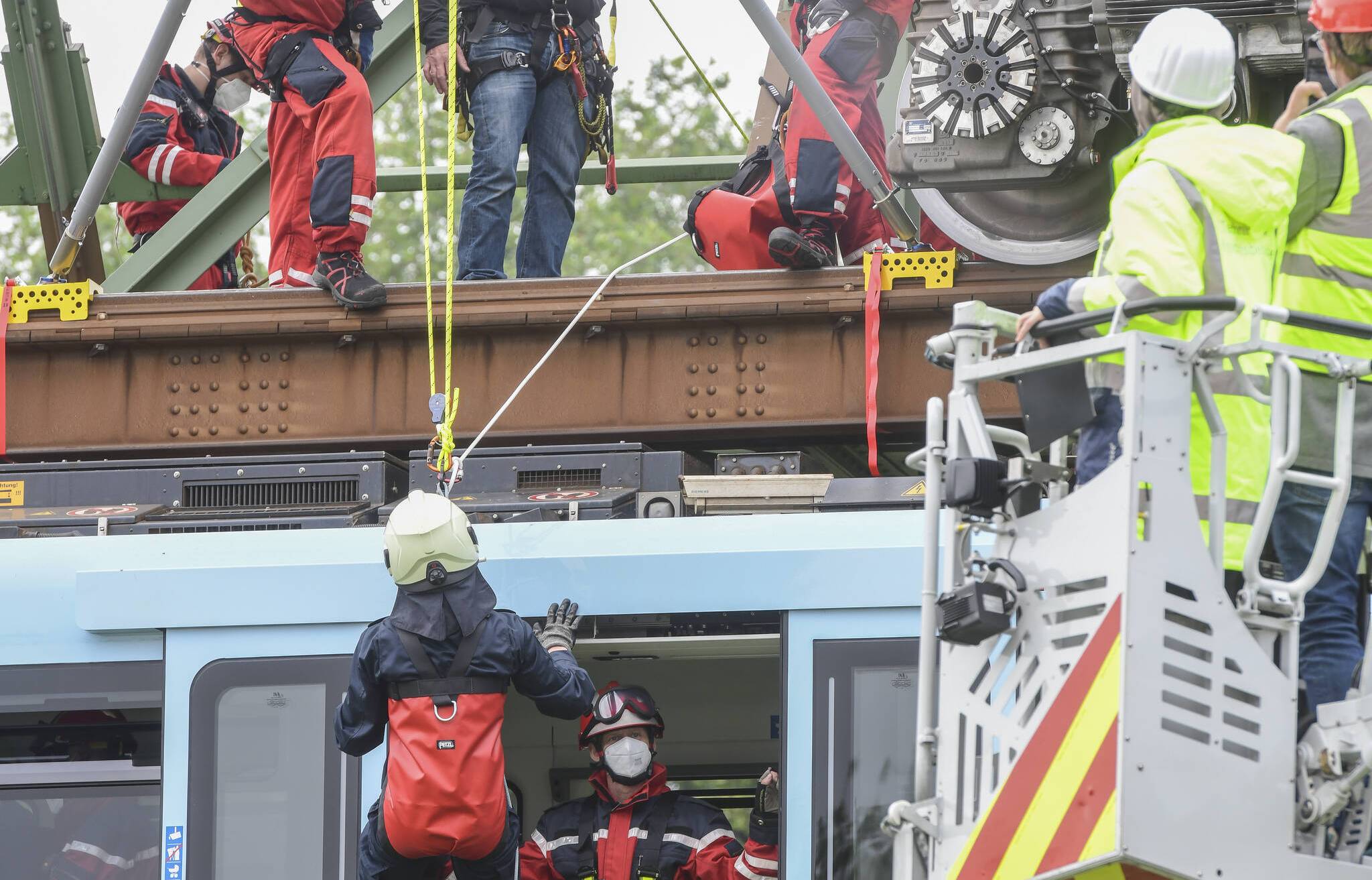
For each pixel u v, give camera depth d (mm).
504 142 23328
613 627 18766
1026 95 21219
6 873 18188
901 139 21766
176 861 17844
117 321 22516
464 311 22047
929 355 14484
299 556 18344
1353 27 14688
